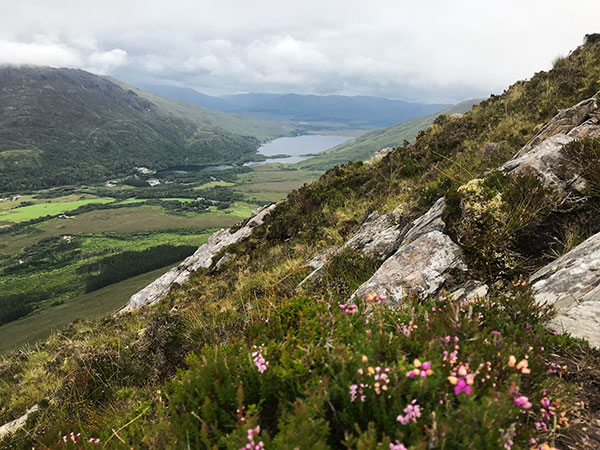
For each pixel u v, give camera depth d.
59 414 5.09
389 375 1.94
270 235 16.08
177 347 5.89
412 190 10.45
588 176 4.75
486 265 4.46
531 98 13.91
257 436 1.75
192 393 2.36
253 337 3.46
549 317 2.96
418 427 1.73
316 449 1.59
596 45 14.48
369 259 6.67
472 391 1.81
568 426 1.99
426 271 4.72
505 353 2.19
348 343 2.53
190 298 12.37
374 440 1.58
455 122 16.48
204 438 1.88
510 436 1.62
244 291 9.09
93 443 3.04
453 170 10.22
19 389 8.48
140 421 3.09
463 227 4.94
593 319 2.89
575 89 12.30
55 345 12.30
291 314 3.55
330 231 11.71
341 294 5.80
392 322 2.91
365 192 15.11
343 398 1.99
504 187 5.07
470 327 2.47
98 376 5.45
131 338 6.34
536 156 5.65
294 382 2.26
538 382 2.19
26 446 4.75
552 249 4.46
